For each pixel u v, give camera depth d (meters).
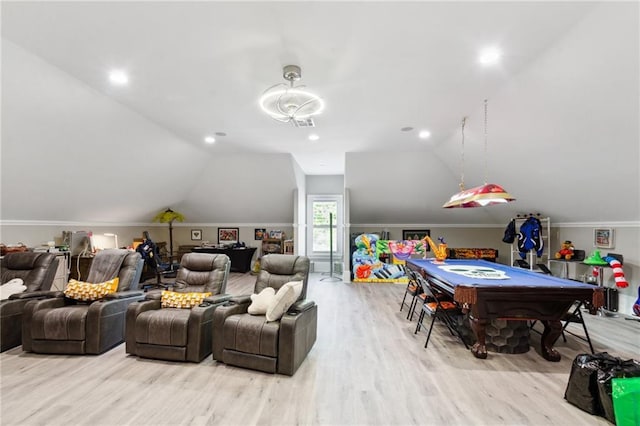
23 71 2.76
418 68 2.83
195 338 2.81
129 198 5.94
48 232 5.03
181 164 5.92
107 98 3.50
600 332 3.63
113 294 3.22
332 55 2.62
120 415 2.03
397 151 5.84
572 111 3.06
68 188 4.60
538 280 3.09
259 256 8.25
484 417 2.04
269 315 2.76
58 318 2.96
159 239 8.11
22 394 2.27
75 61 2.72
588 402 2.08
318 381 2.51
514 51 2.57
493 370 2.71
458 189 6.57
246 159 6.30
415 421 2.00
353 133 4.76
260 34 2.33
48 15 2.12
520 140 3.98
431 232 7.77
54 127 3.50
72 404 2.14
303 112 3.74
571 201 4.63
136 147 4.68
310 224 8.52
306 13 2.10
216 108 3.79
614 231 4.47
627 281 4.28
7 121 3.12
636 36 2.13
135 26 2.24
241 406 2.15
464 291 2.77
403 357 2.97
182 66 2.80
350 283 6.73
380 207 7.38
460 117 4.05
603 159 3.41
